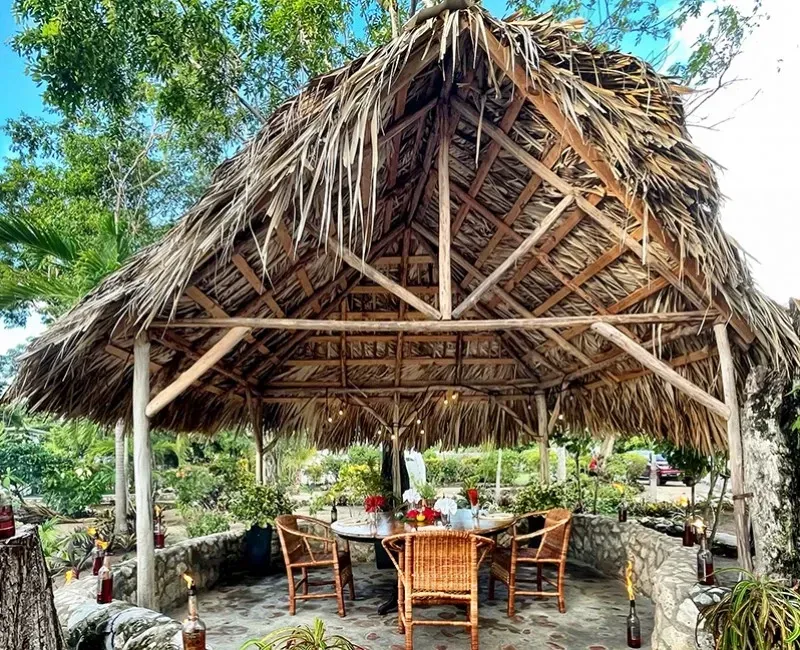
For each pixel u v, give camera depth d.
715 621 2.84
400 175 4.74
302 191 3.31
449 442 8.14
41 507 10.78
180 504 9.48
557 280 5.33
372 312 6.78
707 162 3.34
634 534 5.75
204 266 3.81
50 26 8.46
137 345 4.02
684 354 4.92
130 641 3.19
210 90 9.96
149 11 8.94
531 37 3.15
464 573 3.87
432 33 3.18
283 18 9.65
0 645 1.95
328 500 9.15
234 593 5.70
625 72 3.38
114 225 8.57
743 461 3.89
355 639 4.30
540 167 3.90
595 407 7.12
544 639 4.25
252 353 6.22
